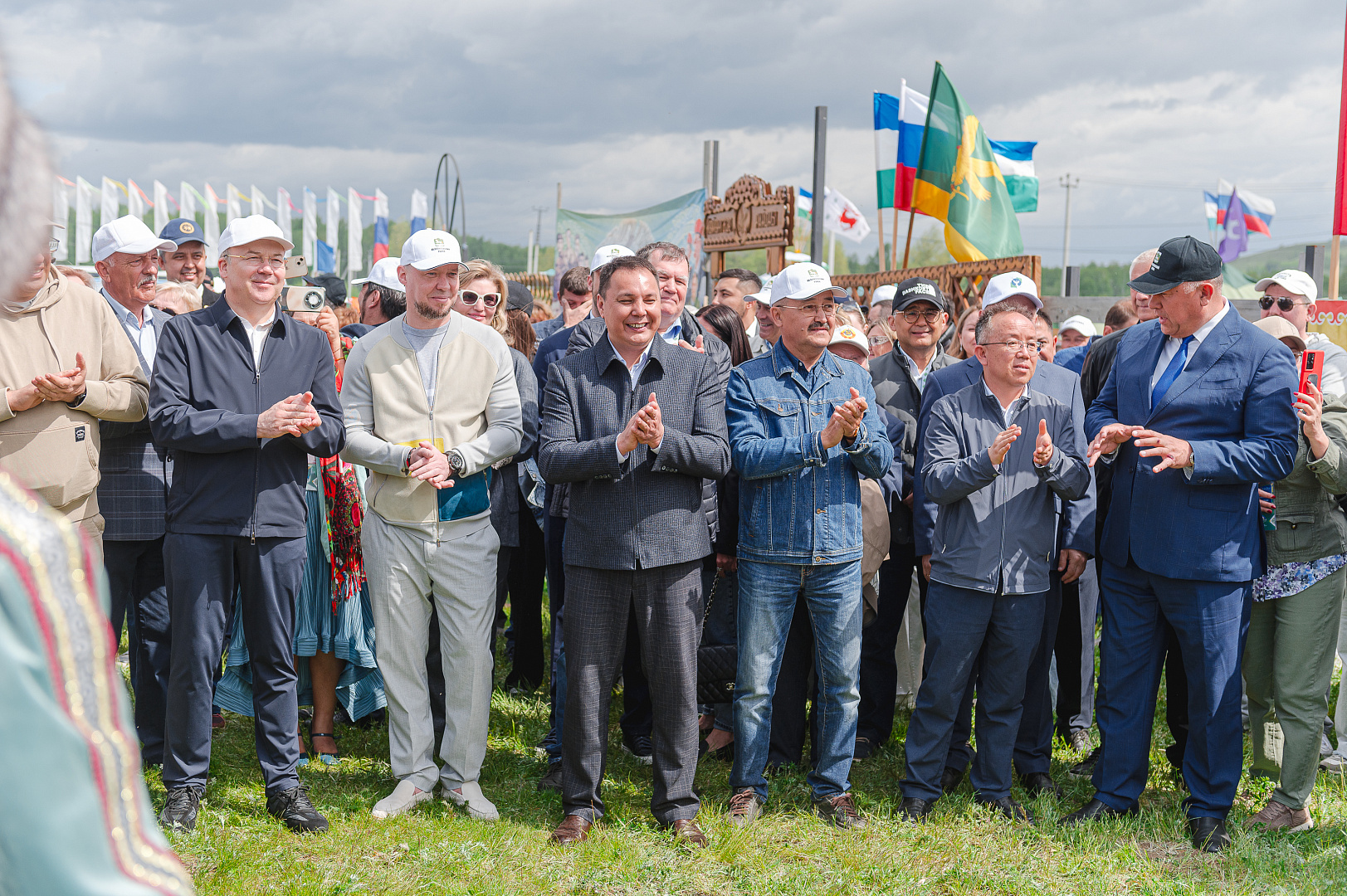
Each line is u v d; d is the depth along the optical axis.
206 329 3.73
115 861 0.72
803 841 3.81
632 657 4.60
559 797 4.17
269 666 3.82
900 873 3.58
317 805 4.00
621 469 3.64
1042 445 3.78
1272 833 3.89
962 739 4.44
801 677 4.55
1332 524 3.86
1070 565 4.22
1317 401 3.70
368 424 3.99
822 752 4.05
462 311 4.89
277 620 3.79
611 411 3.83
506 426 4.07
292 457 3.81
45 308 3.59
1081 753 4.88
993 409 4.09
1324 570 3.86
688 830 3.76
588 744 3.82
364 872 3.45
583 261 15.78
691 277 13.16
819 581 3.96
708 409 3.90
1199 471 3.66
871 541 4.46
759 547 3.95
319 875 3.40
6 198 0.69
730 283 6.98
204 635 3.70
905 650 5.37
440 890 3.34
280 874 3.41
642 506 3.71
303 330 3.90
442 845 3.63
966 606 3.98
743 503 4.03
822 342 4.03
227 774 4.27
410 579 3.93
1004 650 4.00
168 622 4.27
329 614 4.48
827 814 4.00
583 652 3.79
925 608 4.14
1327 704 4.04
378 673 4.66
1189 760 3.97
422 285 3.93
